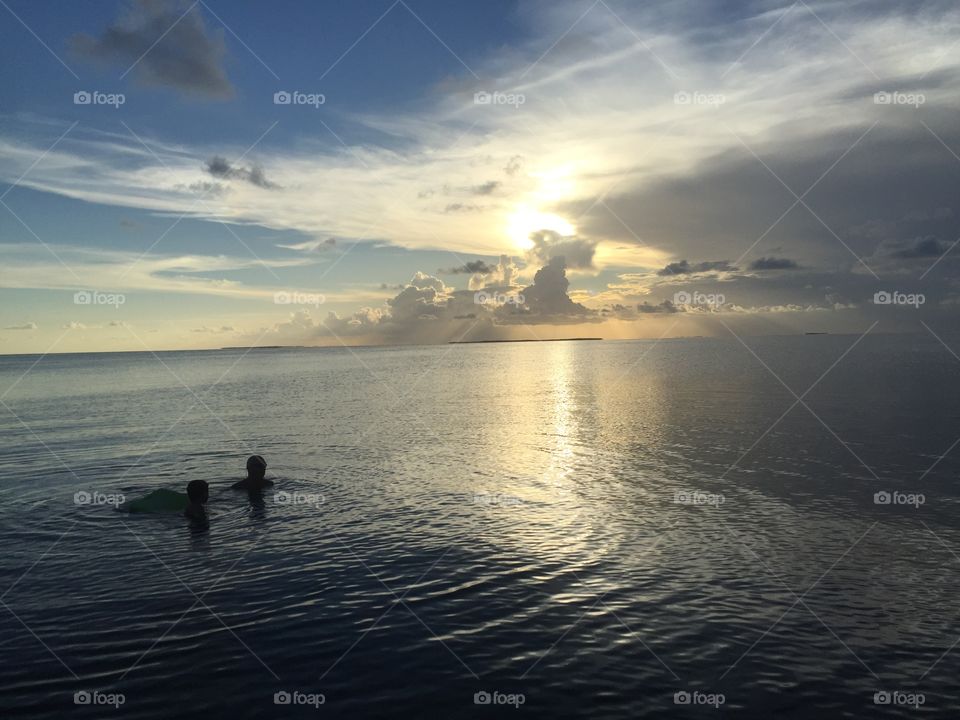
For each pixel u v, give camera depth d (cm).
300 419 4328
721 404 4612
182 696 926
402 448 3066
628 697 923
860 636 1111
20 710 891
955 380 6112
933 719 870
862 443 2903
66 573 1438
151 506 1975
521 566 1454
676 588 1320
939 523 1728
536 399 5588
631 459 2688
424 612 1215
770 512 1858
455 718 869
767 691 940
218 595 1303
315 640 1103
